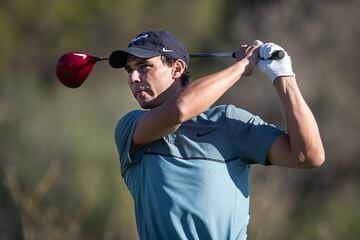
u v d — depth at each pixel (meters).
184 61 16.20
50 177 43.25
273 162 15.55
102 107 57.25
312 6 67.94
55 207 41.81
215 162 15.30
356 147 60.81
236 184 15.41
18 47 88.62
